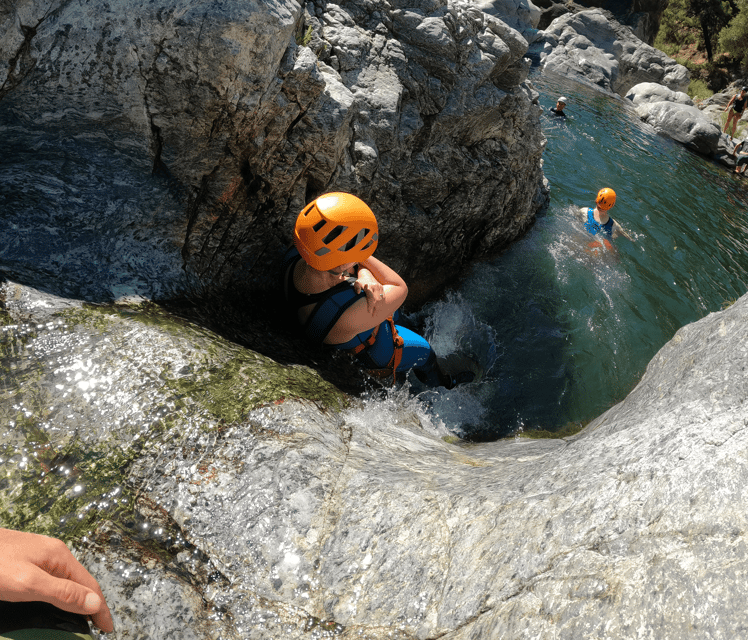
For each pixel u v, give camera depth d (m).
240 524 1.67
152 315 2.28
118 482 1.68
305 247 2.59
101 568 1.49
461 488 1.84
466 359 4.25
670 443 1.53
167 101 2.34
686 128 12.46
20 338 1.94
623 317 5.13
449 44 3.64
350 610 1.51
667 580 1.20
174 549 1.59
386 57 3.50
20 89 2.19
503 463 2.27
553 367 4.35
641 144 11.00
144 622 1.42
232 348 2.36
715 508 1.28
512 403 3.94
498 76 4.26
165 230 2.54
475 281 4.97
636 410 2.18
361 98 3.31
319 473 1.86
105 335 2.07
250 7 2.22
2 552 0.90
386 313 2.89
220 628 1.46
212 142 2.52
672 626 1.13
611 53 18.23
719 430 1.48
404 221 3.91
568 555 1.38
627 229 6.91
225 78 2.32
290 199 2.94
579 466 1.69
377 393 2.88
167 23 2.17
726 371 1.79
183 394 1.98
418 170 3.80
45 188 2.28
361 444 2.18
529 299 4.96
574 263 5.64
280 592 1.55
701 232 7.49
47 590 0.87
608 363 4.55
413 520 1.69
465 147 4.26
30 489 1.60
